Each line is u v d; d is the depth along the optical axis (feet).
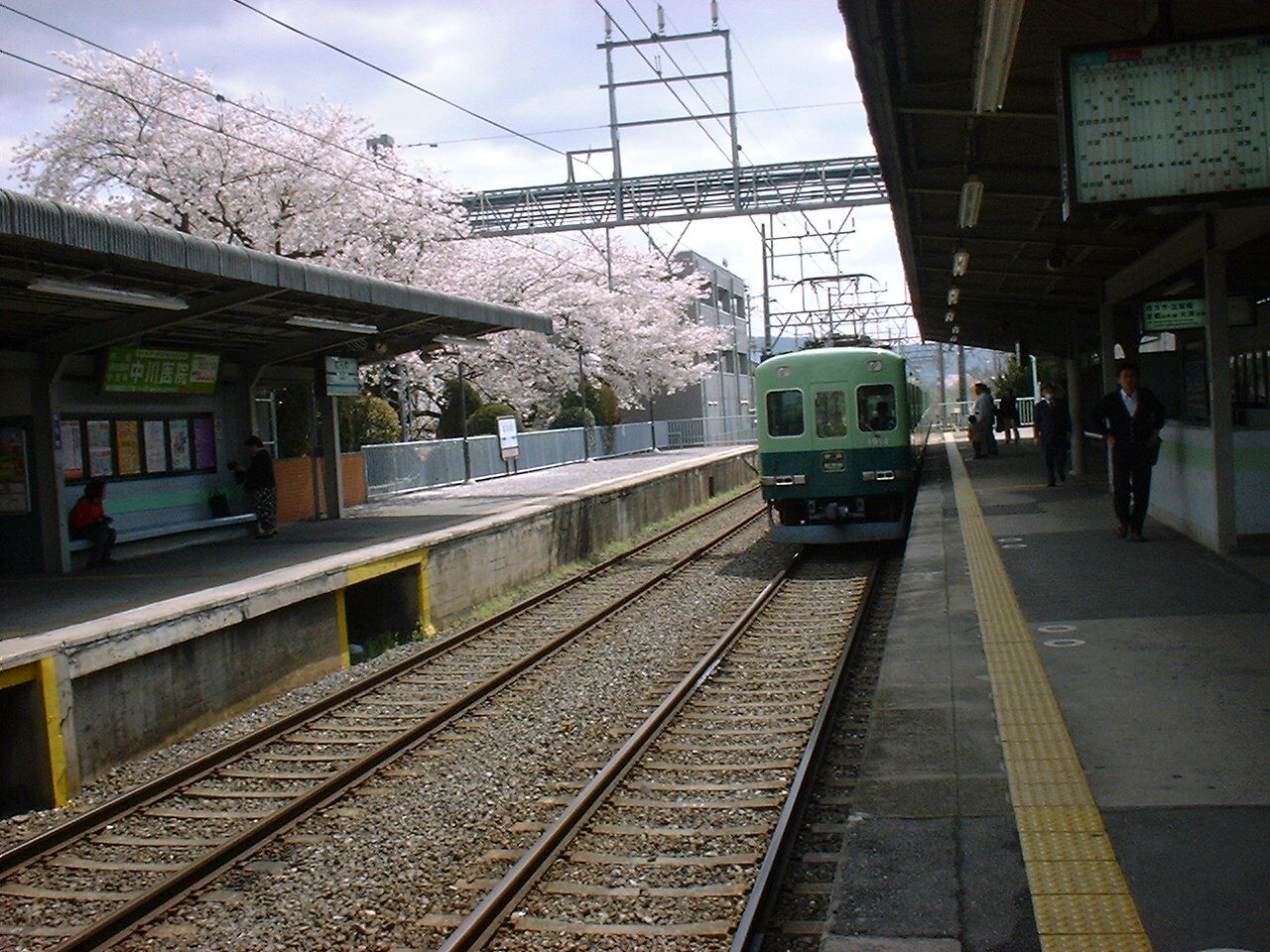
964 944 12.39
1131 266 44.78
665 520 78.07
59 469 40.22
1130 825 14.61
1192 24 24.39
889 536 53.57
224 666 31.53
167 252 31.86
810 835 18.43
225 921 17.07
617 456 119.65
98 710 26.63
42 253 30.60
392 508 62.23
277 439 66.33
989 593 30.42
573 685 31.19
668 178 99.50
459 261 90.84
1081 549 36.19
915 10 23.32
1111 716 19.08
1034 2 22.99
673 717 26.68
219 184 69.41
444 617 44.16
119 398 44.29
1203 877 13.05
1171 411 59.31
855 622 35.12
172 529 46.09
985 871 14.08
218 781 24.63
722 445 148.87
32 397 40.11
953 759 18.22
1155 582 29.78
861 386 54.70
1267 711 18.69
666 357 130.62
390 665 35.35
